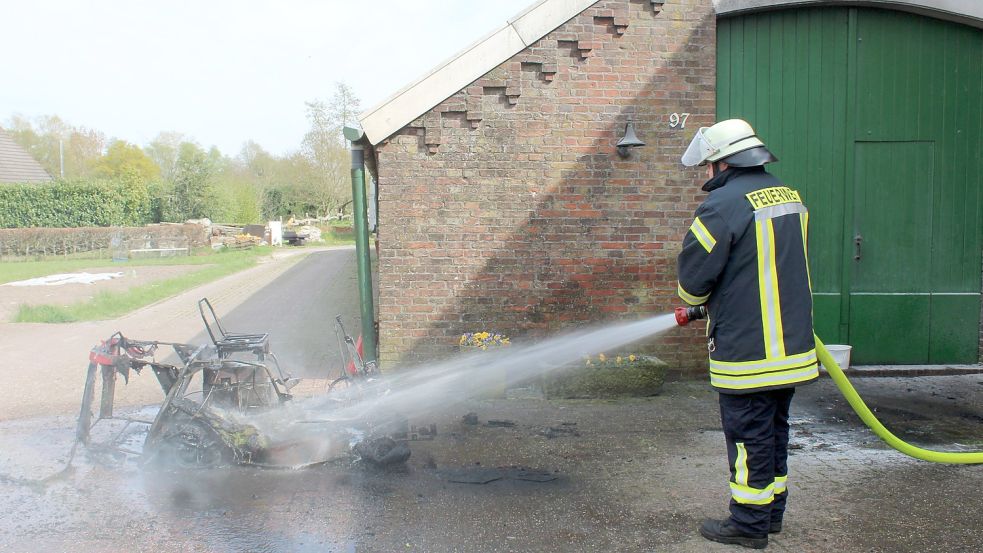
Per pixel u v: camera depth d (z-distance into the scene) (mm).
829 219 7633
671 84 7254
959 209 7645
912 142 7605
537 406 6559
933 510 4266
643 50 7211
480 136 7129
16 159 40656
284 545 3824
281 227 44688
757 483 3756
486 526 4066
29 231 29297
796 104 7547
